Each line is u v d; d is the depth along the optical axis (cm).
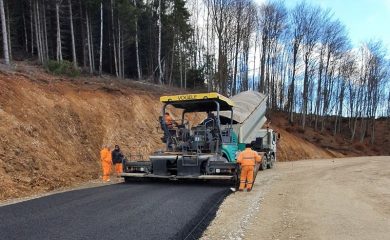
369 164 2597
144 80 3991
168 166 1366
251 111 1962
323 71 5559
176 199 1063
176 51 4591
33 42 4122
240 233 788
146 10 4462
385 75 5988
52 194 1122
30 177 1289
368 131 6047
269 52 5081
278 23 4950
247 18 4456
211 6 4169
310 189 1367
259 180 1620
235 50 4559
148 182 1431
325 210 1018
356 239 765
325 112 5788
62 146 1638
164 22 4381
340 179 1677
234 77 4378
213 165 1330
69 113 1853
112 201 1016
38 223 794
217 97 1405
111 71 4222
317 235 790
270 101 5297
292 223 883
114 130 2036
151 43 4478
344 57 5634
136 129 2184
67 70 2372
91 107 2028
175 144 1449
